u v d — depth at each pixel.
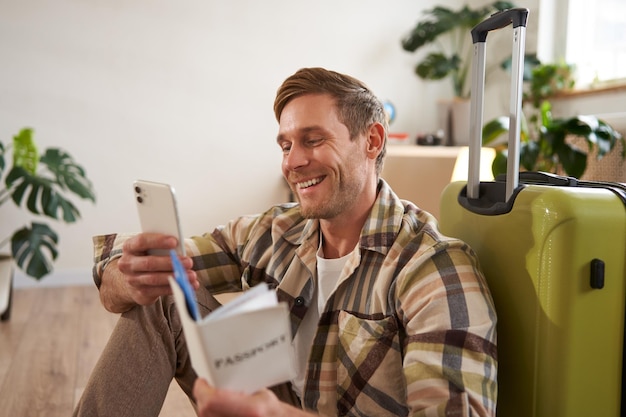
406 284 1.00
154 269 0.94
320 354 1.09
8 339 2.69
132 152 3.89
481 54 1.16
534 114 3.64
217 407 0.65
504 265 1.06
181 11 3.90
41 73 3.71
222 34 3.98
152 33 3.87
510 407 1.04
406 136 3.86
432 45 4.34
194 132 3.99
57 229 3.79
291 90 1.09
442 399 0.86
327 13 4.15
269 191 4.14
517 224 1.03
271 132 4.11
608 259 0.95
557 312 0.95
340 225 1.14
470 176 1.19
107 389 1.07
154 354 1.10
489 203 1.15
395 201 1.11
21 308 3.24
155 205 0.92
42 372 2.29
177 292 0.70
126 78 3.85
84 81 3.78
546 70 3.43
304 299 1.17
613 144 2.51
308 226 1.18
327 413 1.07
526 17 1.02
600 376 0.96
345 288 1.09
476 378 0.88
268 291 0.70
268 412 0.68
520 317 1.01
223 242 1.32
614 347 0.97
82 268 3.84
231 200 4.08
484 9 3.96
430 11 4.10
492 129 2.68
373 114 1.12
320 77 1.08
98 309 3.23
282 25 4.08
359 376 1.03
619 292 0.96
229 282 1.33
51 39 3.70
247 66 4.04
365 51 4.23
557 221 0.94
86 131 3.80
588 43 3.61
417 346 0.92
